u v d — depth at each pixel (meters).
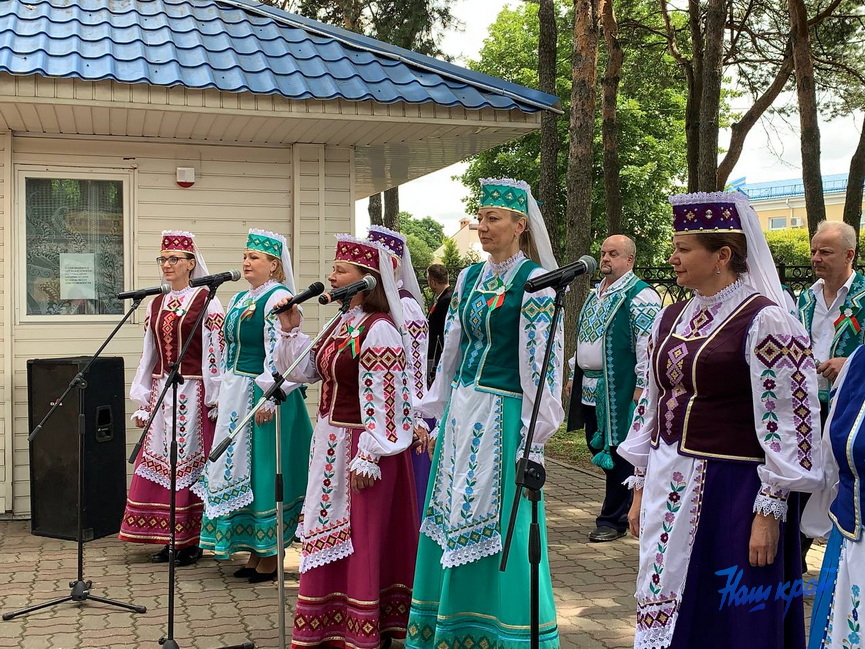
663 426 2.99
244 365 5.31
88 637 4.29
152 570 5.47
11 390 6.69
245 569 5.34
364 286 3.70
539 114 6.87
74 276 6.88
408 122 6.54
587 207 11.05
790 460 2.71
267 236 5.36
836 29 15.01
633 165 24.78
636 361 5.77
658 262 25.73
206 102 6.09
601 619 4.51
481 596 3.55
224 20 7.02
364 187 11.01
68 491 5.81
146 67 6.04
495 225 3.58
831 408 2.70
